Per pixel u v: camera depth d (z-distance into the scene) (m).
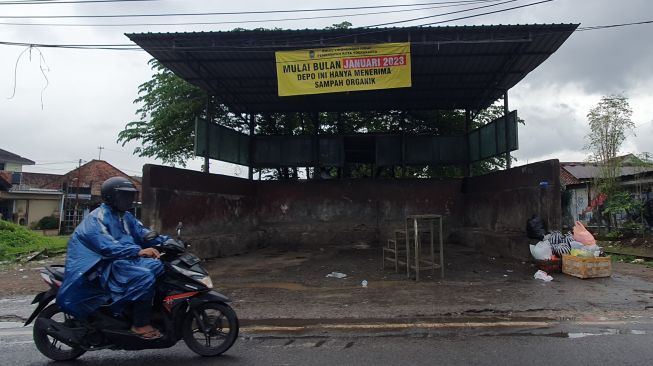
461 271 9.16
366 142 15.91
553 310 6.11
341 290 7.60
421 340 4.93
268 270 9.70
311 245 14.45
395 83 10.59
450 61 12.05
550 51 11.33
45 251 14.21
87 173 44.47
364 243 14.53
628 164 16.67
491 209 12.44
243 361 4.36
